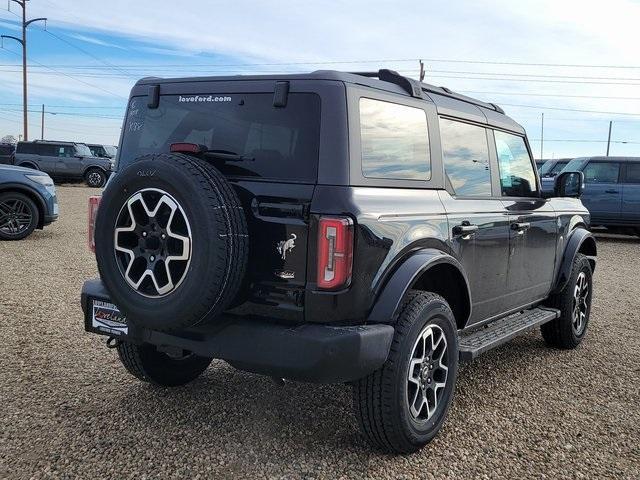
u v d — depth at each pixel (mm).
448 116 3910
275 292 2949
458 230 3674
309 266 2881
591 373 4797
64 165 27281
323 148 2969
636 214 14031
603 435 3633
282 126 3094
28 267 8148
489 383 4492
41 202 10805
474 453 3346
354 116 3049
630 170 14234
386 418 3090
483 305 4164
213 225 2750
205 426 3557
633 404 4145
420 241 3312
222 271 2775
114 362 4598
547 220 5043
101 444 3293
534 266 4871
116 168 3727
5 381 4141
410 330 3121
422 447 3348
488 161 4375
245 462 3146
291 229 2908
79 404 3812
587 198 14375
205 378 4367
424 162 3582
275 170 3049
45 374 4305
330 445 3363
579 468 3219
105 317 3467
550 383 4523
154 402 3887
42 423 3523
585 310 5738
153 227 2883
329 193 2889
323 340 2789
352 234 2859
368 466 3150
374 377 3084
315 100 3053
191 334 3080
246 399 3986
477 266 3973
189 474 3010
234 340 2953
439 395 3484
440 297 3424
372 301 3041
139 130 3645
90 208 3623
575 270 5430
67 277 7598
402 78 3564
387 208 3109
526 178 5047
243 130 3203
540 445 3471
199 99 3393
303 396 4062
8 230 10523
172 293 2836
